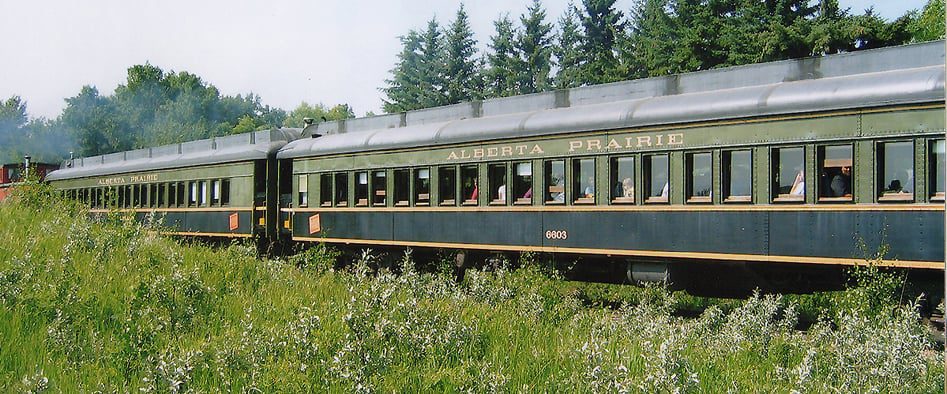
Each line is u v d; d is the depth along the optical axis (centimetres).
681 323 1045
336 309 970
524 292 1191
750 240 1181
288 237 2075
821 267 1189
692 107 1248
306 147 1984
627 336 935
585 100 1471
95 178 2977
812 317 1288
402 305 910
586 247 1376
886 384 720
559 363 811
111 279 1138
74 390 691
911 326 829
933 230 1012
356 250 1886
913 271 1062
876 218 1062
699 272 1340
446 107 1731
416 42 6650
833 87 1109
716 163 1220
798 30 2961
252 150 2148
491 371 771
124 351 782
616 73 4581
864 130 1073
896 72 1068
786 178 1152
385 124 1897
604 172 1355
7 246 1294
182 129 8888
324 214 1912
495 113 1631
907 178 1038
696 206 1238
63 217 1716
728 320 980
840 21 2917
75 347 802
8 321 891
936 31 3766
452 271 1634
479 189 1554
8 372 738
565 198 1408
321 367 759
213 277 1234
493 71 5703
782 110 1145
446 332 859
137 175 2698
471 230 1562
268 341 828
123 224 1603
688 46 3350
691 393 698
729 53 3219
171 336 891
